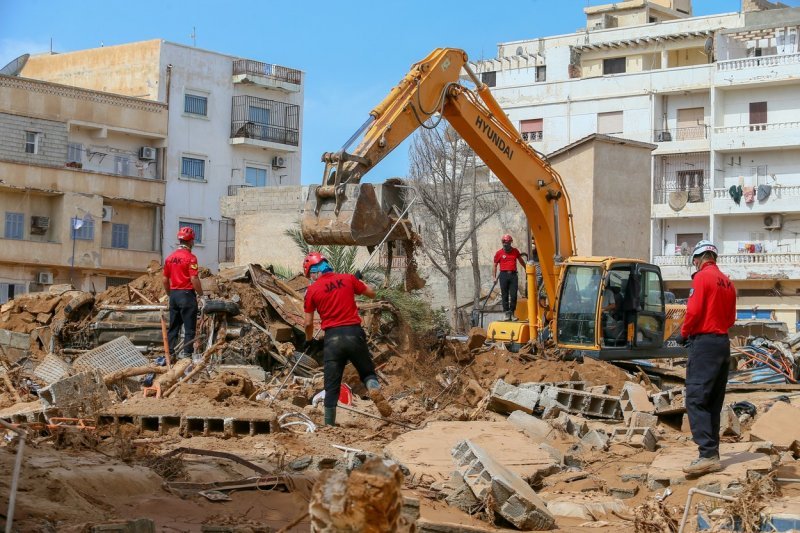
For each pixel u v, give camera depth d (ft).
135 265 165.58
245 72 185.88
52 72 191.01
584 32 203.62
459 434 36.27
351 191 53.52
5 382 47.83
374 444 36.99
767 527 25.61
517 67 205.98
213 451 31.94
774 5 207.41
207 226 180.96
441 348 65.72
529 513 26.84
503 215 147.02
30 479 23.71
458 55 60.34
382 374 60.29
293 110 194.59
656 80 177.78
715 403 32.50
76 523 21.22
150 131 172.14
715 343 32.17
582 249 107.65
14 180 152.56
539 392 50.47
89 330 66.59
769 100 172.24
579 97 183.73
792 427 38.93
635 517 26.99
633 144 109.60
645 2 214.28
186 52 180.24
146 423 37.37
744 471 30.99
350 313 40.40
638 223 110.63
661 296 65.00
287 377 54.70
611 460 36.37
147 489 26.21
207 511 24.89
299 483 28.02
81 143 164.55
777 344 76.38
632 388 47.67
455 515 27.50
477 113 61.41
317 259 40.91
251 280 69.21
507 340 64.85
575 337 62.28
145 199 167.73
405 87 57.41
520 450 34.68
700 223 174.91
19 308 71.20
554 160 110.83
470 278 148.36
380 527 14.47
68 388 37.86
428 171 147.13
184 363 45.93
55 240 157.38
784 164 169.99
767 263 165.68
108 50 183.62
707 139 172.76
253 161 188.85
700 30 192.85
